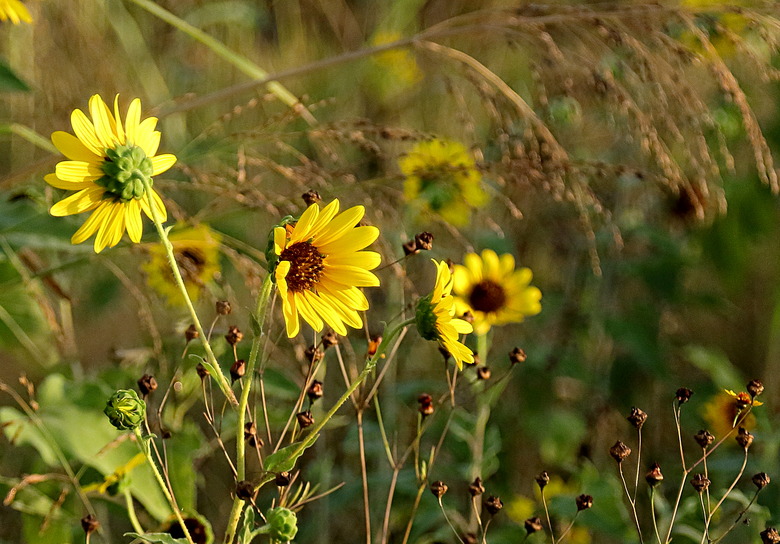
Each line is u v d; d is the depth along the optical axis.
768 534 1.55
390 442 1.85
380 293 1.99
